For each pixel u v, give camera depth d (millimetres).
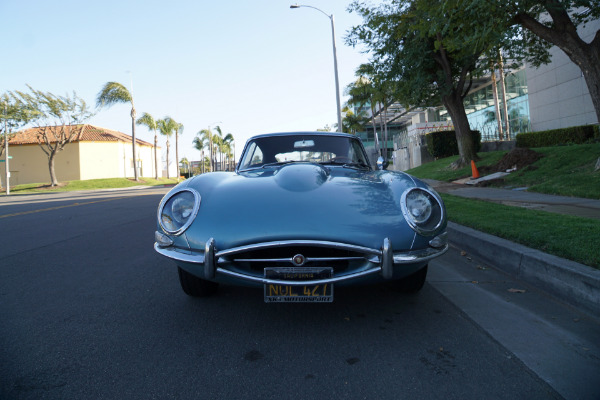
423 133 25625
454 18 8305
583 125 16438
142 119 42906
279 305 3168
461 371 2139
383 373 2127
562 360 2244
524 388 1973
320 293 2377
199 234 2500
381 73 15070
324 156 4016
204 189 2832
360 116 49312
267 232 2373
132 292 3586
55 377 2125
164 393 1959
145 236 6574
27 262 4824
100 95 33594
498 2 7355
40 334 2693
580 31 16656
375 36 13969
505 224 5031
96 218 9070
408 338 2553
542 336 2553
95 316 3010
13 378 2115
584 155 11055
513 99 29344
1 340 2604
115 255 5160
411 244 2486
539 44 13562
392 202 2656
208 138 62562
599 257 3244
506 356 2307
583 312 2943
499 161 13555
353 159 4016
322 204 2557
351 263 2463
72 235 6754
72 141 36688
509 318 2846
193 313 3031
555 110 19828
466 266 4270
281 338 2570
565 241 3867
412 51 13750
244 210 2545
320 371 2152
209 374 2137
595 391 1932
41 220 8898
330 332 2652
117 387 2021
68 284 3883
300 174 3018
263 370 2170
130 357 2344
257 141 4195
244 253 2451
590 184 8367
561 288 3189
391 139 58312
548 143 18328
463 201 7934
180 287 3707
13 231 7336
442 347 2424
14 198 20578
